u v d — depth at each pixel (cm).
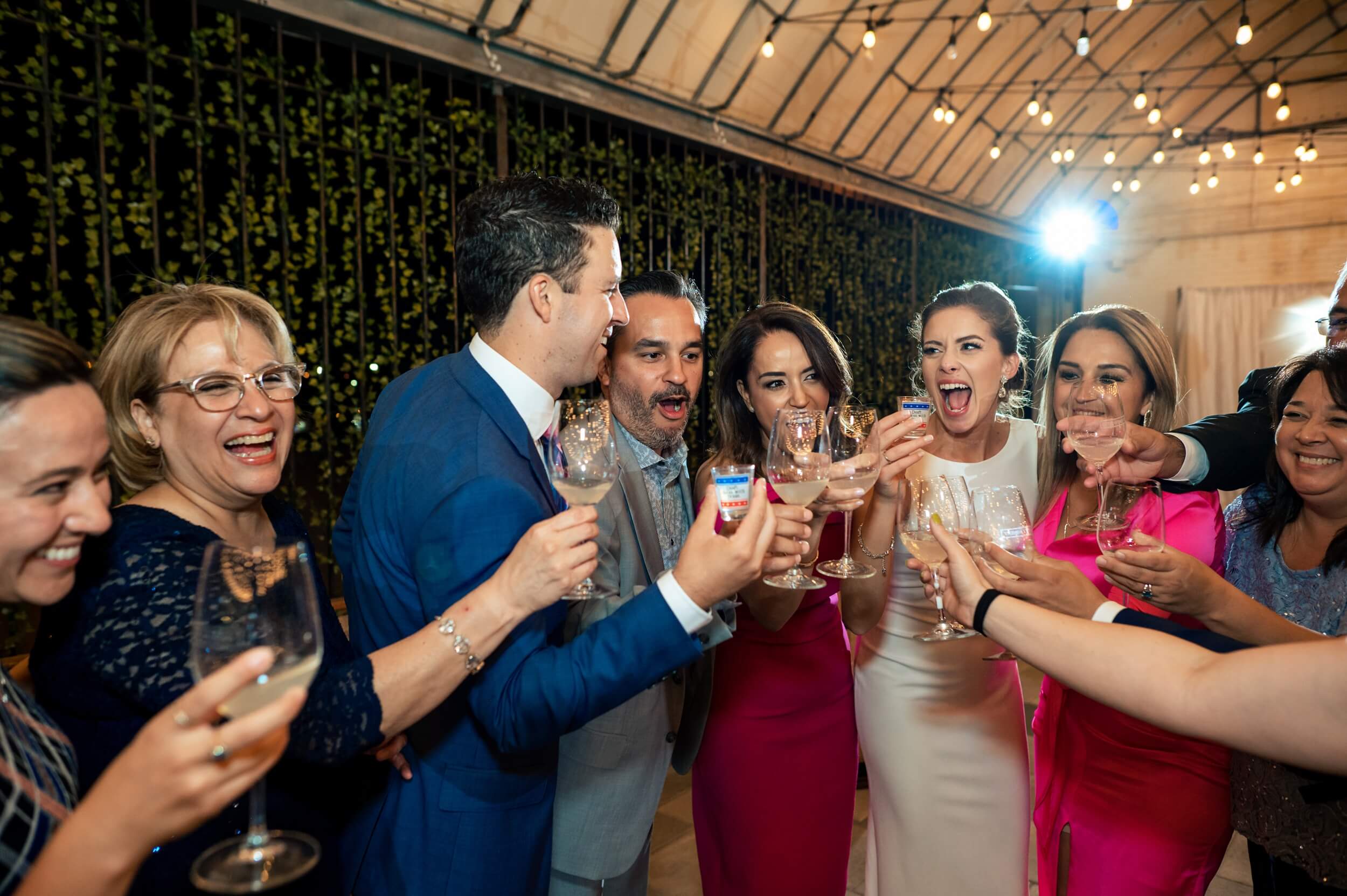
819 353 202
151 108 357
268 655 68
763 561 128
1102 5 752
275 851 94
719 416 215
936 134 859
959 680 193
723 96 636
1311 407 149
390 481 123
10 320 82
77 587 99
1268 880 146
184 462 121
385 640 127
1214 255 1101
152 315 121
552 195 125
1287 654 86
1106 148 1048
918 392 244
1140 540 132
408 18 450
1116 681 98
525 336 128
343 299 432
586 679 106
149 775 65
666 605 108
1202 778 160
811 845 191
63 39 336
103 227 349
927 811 195
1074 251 1169
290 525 147
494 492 112
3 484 80
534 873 131
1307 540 156
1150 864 162
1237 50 905
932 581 164
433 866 124
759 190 709
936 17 634
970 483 214
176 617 98
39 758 85
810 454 143
